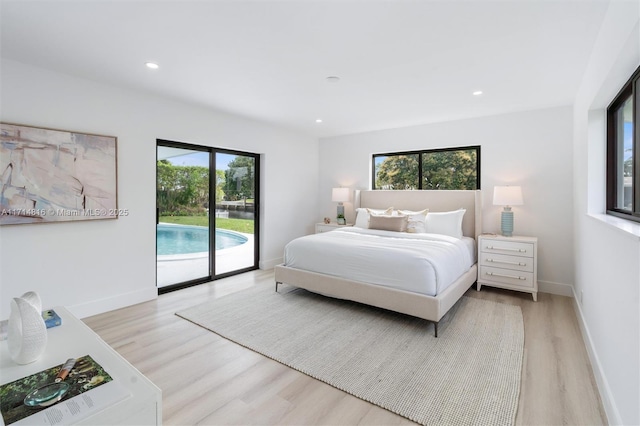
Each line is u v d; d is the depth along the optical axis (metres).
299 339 2.56
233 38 2.17
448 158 4.66
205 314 3.09
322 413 1.71
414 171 4.98
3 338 1.44
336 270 3.27
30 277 2.67
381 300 2.91
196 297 3.62
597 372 1.96
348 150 5.60
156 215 3.59
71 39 2.20
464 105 3.73
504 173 4.11
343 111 4.04
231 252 4.64
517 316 3.05
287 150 5.31
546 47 2.26
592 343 2.23
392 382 1.98
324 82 3.00
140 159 3.38
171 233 3.87
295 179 5.49
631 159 2.05
